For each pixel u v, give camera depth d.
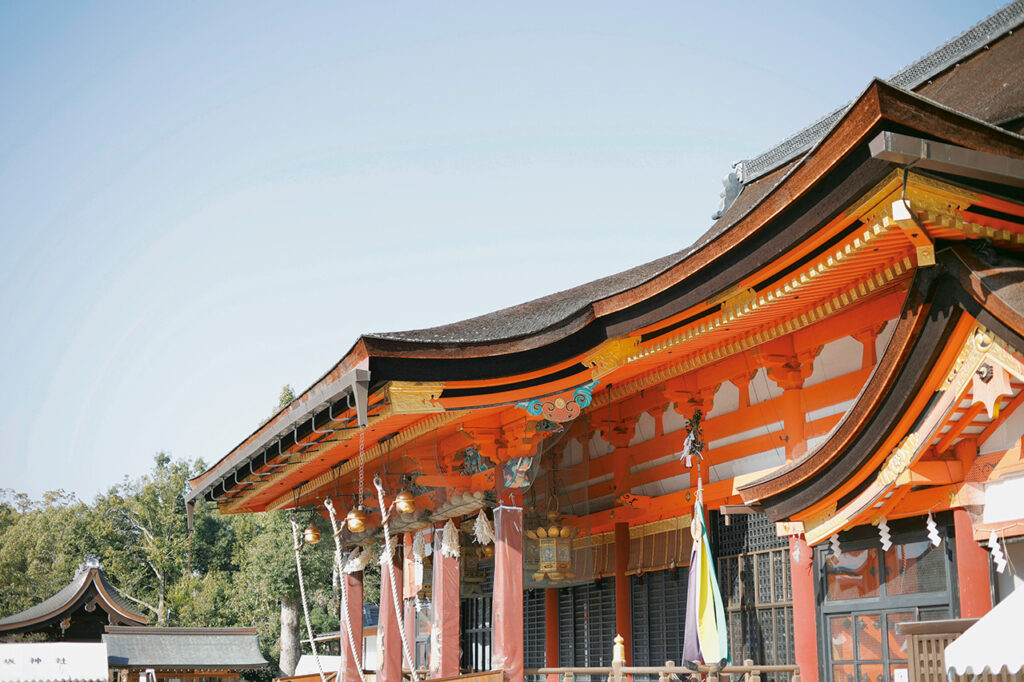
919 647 8.66
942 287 8.76
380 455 16.86
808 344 13.00
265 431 15.94
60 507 92.06
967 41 14.48
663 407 16.31
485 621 22.47
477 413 14.25
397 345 12.49
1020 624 7.18
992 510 9.57
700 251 10.84
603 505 17.62
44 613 47.31
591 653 17.86
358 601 20.30
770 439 13.79
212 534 77.44
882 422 9.62
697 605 12.61
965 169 7.75
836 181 8.63
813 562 12.34
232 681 46.75
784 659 13.40
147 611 74.81
